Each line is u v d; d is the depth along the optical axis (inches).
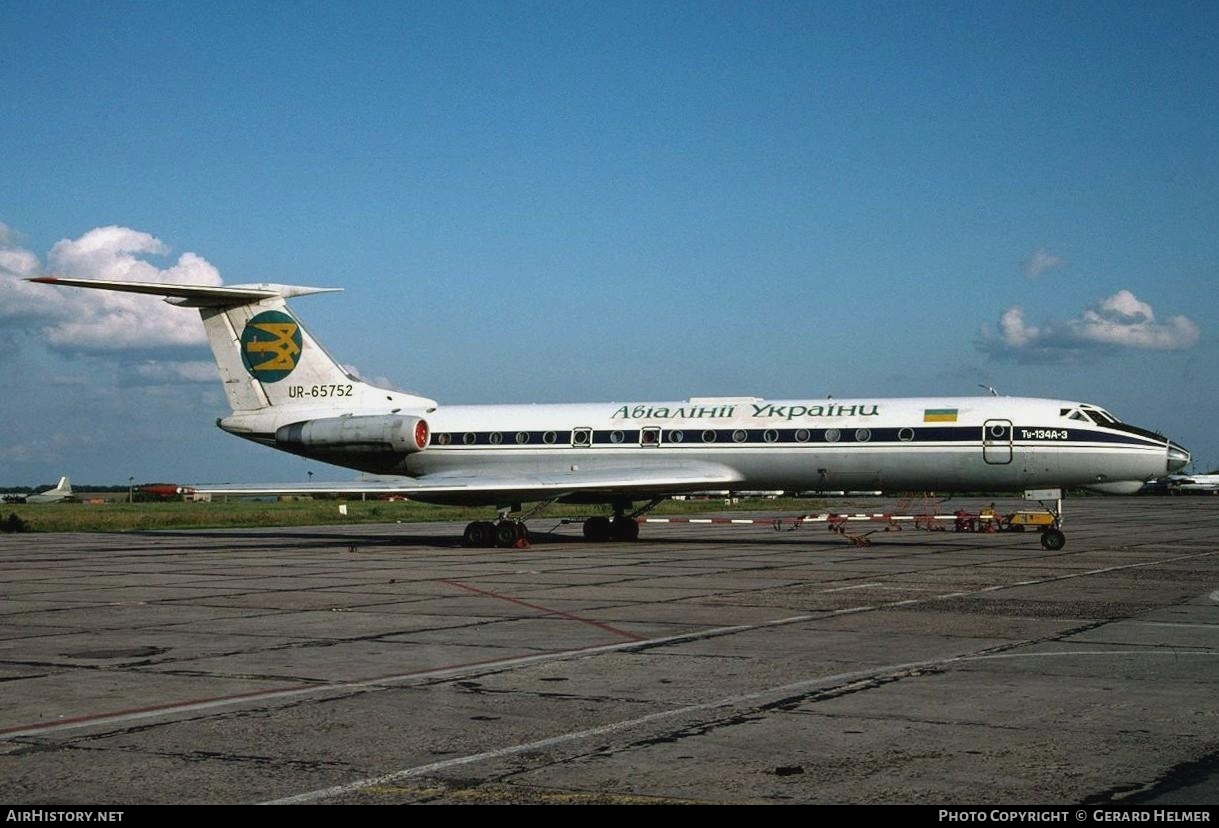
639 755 361.7
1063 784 326.6
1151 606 733.3
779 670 507.8
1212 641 584.1
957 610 717.9
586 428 1437.0
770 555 1227.9
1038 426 1255.5
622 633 628.7
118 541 1683.1
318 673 512.1
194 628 665.0
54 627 673.6
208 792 325.7
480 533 1425.9
